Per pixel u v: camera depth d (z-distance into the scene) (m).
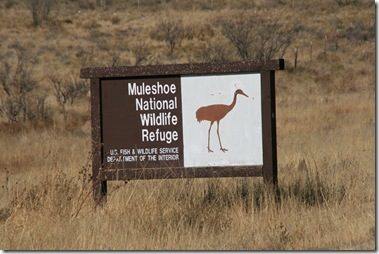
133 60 156.62
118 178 30.59
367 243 24.27
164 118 30.55
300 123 83.44
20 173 51.12
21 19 184.88
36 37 171.75
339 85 135.62
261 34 166.00
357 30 174.38
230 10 198.62
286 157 47.59
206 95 30.31
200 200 29.84
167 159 30.53
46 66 145.75
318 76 141.62
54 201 28.78
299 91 132.50
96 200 30.33
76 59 153.00
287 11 194.25
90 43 167.62
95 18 193.75
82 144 72.88
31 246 25.56
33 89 125.56
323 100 113.06
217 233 26.38
